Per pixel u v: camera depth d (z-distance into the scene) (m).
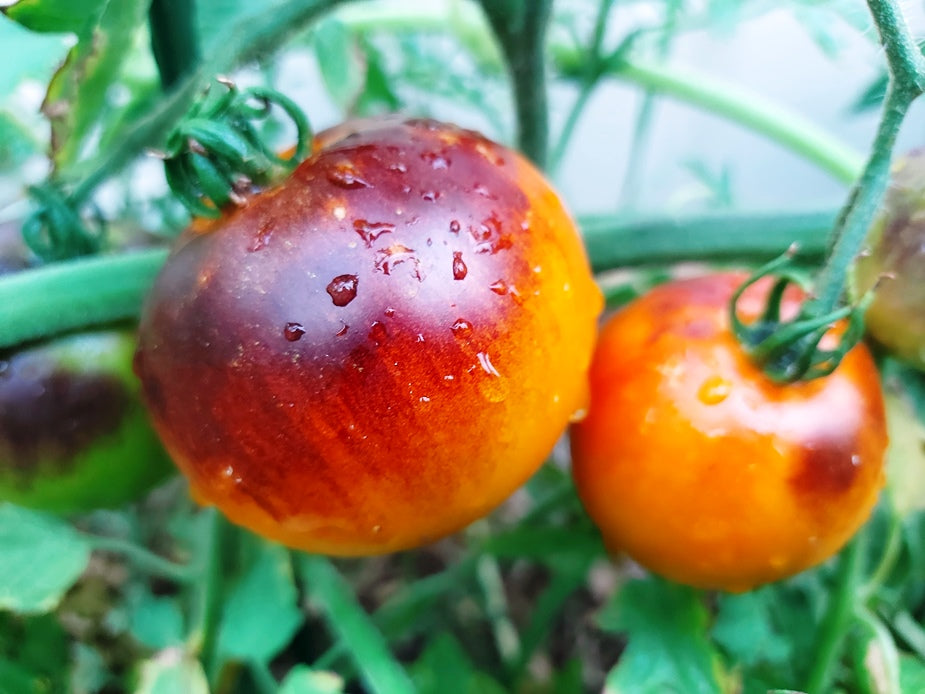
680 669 0.13
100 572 0.17
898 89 0.10
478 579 0.19
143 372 0.11
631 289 0.19
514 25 0.14
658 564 0.13
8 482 0.13
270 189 0.11
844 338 0.11
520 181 0.11
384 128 0.12
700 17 0.18
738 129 0.32
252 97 0.11
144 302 0.11
